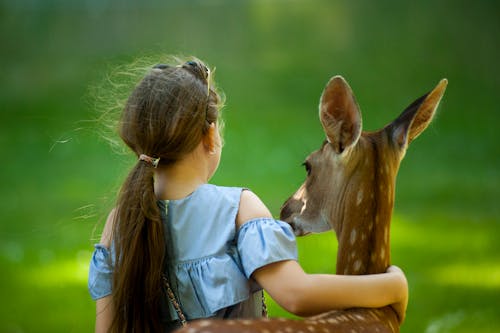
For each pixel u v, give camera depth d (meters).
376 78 28.00
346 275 4.30
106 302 4.37
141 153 4.30
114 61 28.50
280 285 4.04
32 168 19.53
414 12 32.97
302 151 20.66
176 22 34.19
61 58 31.14
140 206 4.16
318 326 3.76
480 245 12.73
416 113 4.38
